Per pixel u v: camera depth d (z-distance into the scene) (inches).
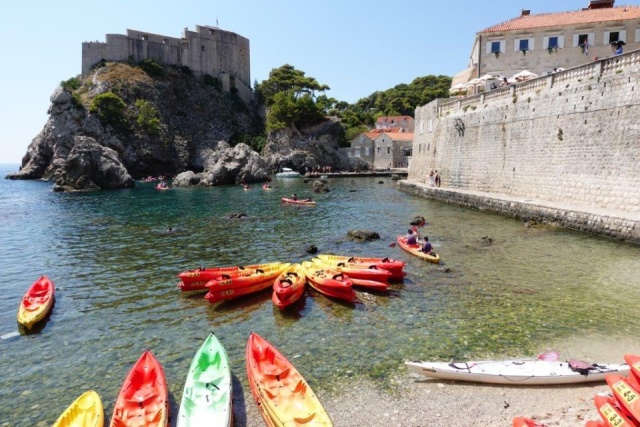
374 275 600.7
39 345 460.4
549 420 305.1
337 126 3848.4
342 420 317.4
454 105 1565.0
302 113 3631.9
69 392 371.2
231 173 2632.9
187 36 4111.7
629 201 860.0
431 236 937.5
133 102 3393.2
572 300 539.5
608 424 260.1
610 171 904.3
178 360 419.2
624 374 353.4
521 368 366.3
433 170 1753.2
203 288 615.8
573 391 343.0
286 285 550.0
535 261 714.8
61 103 3029.0
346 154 3725.4
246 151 2854.3
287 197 1803.6
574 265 680.4
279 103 3602.4
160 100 3565.5
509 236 906.1
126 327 500.7
